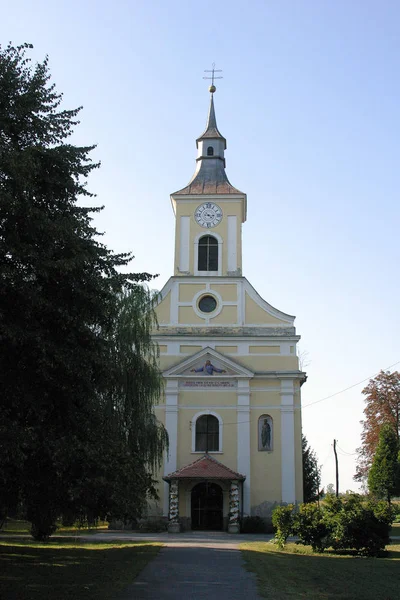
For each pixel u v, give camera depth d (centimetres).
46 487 1703
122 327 3175
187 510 4138
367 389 6406
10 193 1574
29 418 1697
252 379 4388
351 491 2883
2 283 1518
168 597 1494
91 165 1958
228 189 4816
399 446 5831
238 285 4581
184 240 4706
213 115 5150
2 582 1617
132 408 3120
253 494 4209
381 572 2055
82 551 2462
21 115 1798
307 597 1545
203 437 4319
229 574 1898
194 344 4459
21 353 1616
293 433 4288
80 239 1789
